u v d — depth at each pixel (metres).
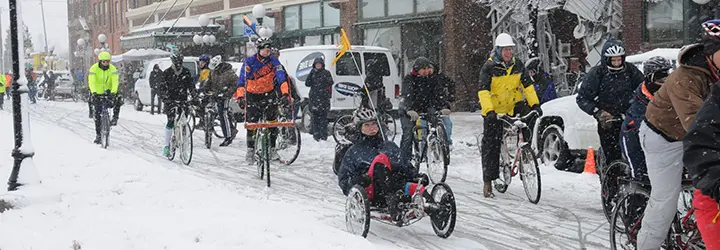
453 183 9.89
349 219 6.85
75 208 7.66
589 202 8.42
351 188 6.76
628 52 18.59
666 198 4.69
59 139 14.55
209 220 6.88
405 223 6.61
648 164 4.73
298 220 7.04
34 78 34.25
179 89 12.15
